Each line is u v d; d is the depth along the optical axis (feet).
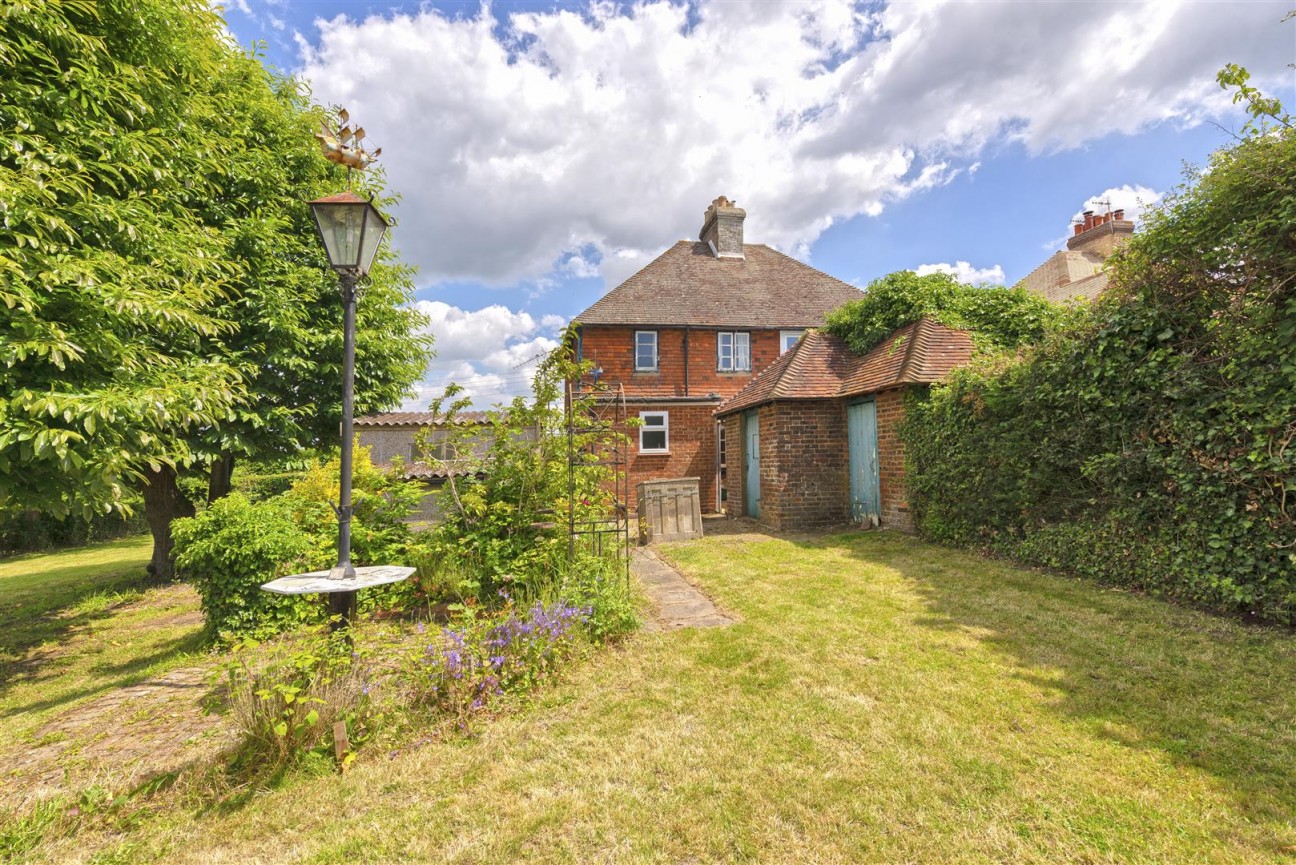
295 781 8.63
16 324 12.62
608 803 7.89
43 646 18.21
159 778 8.70
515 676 11.60
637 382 51.34
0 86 14.62
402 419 51.78
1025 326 30.12
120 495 14.90
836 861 6.61
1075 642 12.81
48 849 7.29
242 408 25.05
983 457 22.22
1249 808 7.16
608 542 21.25
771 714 10.17
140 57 19.97
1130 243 17.08
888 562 22.12
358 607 17.93
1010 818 7.18
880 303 33.53
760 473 36.50
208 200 24.14
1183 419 14.84
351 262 11.66
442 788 8.42
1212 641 12.39
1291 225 12.76
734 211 60.80
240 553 16.17
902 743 9.02
